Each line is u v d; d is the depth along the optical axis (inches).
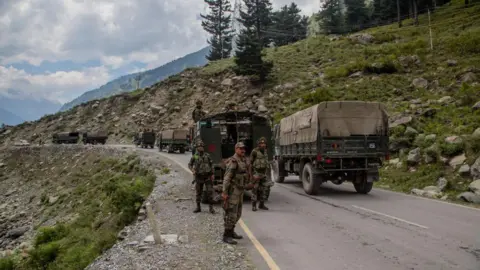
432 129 769.6
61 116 3508.9
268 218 388.5
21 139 3420.3
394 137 784.9
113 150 1823.3
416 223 350.0
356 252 261.9
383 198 513.3
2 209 1632.6
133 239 335.6
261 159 442.6
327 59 2203.5
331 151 531.2
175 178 780.0
